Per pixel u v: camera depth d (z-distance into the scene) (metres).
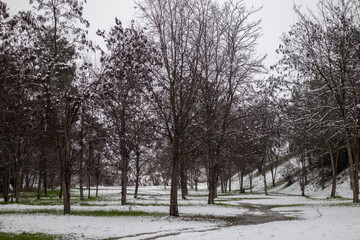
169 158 33.41
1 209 25.45
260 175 83.06
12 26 19.70
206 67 22.78
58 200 41.06
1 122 24.31
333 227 12.54
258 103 29.02
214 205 29.27
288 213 22.30
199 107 23.66
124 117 29.39
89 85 22.56
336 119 31.62
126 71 22.94
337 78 28.61
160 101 21.39
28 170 51.12
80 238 12.01
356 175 28.48
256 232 11.84
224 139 28.84
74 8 22.70
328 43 28.52
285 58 30.70
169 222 17.12
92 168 39.50
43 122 23.16
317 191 50.25
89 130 31.89
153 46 22.52
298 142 43.78
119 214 21.28
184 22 21.62
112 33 24.00
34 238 11.82
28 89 23.03
